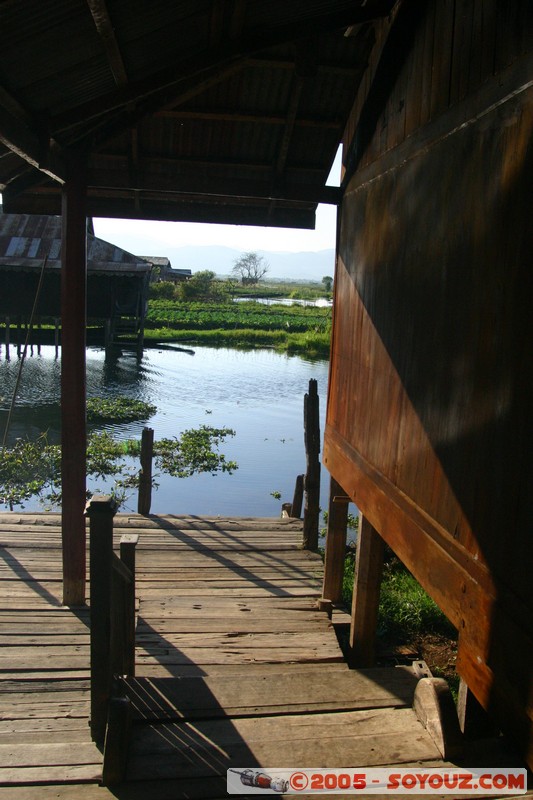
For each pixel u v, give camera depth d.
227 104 5.21
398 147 3.81
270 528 7.57
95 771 2.85
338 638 5.27
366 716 2.97
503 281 2.44
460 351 2.80
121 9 3.29
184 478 11.71
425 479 3.19
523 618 2.22
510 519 2.34
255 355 29.61
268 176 5.79
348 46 4.62
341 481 4.97
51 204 6.10
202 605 5.56
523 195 2.30
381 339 4.02
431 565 3.07
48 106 4.10
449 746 2.66
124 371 23.39
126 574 3.54
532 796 2.43
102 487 10.97
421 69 3.53
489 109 2.62
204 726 2.94
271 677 3.44
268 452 13.68
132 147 5.41
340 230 5.44
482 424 2.58
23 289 22.50
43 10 2.99
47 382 20.34
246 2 3.77
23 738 3.54
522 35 2.38
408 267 3.53
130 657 3.77
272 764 2.68
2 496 10.22
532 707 2.15
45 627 4.98
